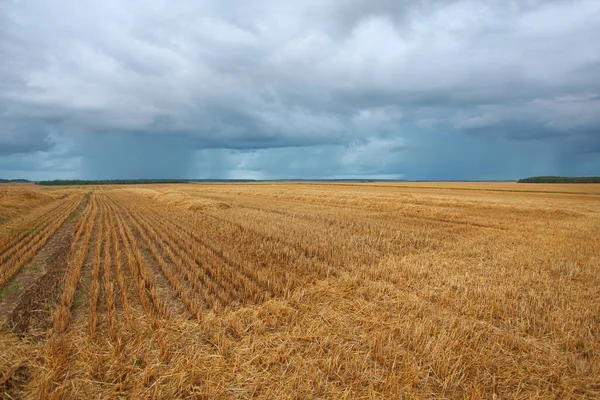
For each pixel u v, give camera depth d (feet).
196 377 14.92
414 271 29.63
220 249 37.19
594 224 64.13
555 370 15.65
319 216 69.26
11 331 18.56
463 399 13.73
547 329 19.54
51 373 14.69
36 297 23.56
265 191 176.04
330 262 33.14
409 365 15.80
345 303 23.09
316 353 16.74
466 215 75.77
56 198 142.61
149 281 26.86
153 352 16.78
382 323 19.97
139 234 49.26
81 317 20.56
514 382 14.90
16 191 106.93
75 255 36.09
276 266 31.35
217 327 19.44
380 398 13.75
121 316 20.72
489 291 24.97
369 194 138.00
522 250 39.50
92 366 15.35
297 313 21.17
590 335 18.51
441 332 18.40
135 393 13.82
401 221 64.85
